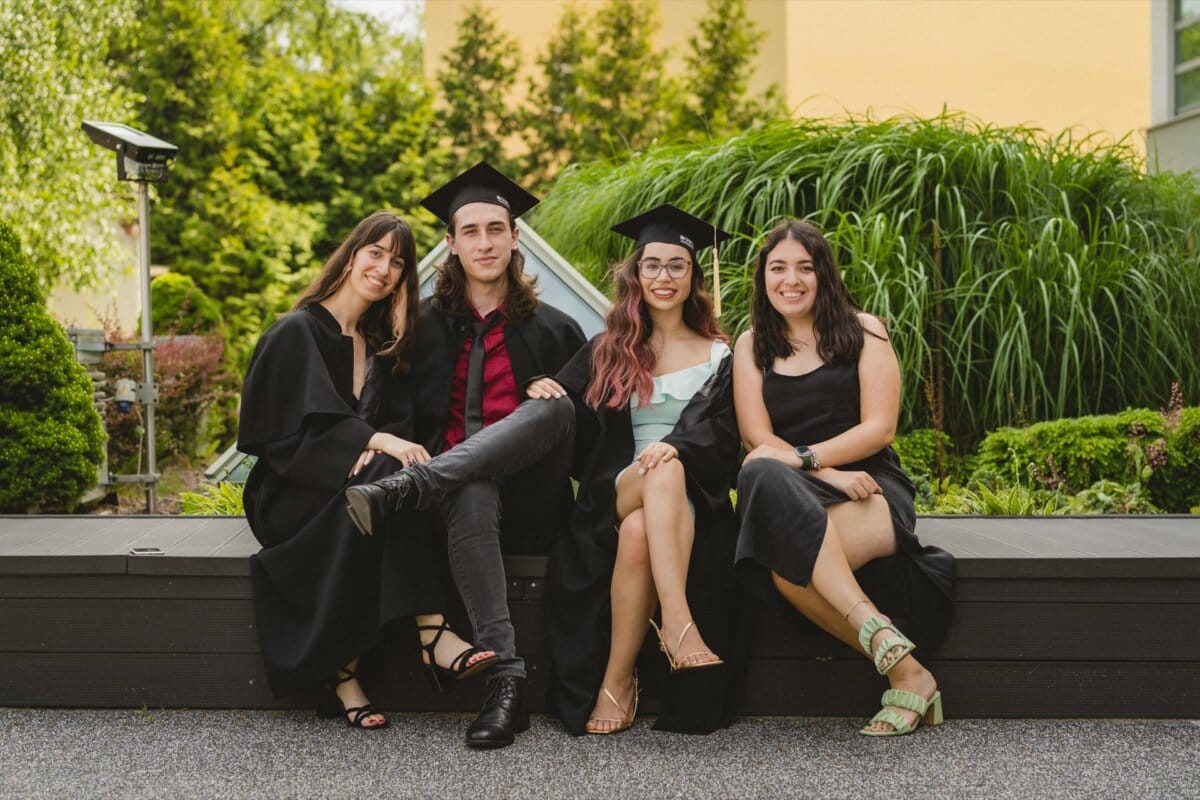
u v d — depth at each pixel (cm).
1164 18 831
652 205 562
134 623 265
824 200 529
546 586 264
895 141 554
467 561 247
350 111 1380
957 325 498
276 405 265
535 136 1339
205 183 1304
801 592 246
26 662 266
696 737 249
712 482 262
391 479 241
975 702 258
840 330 274
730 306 505
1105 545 272
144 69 1321
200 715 262
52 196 988
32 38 989
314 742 245
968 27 1193
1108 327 506
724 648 256
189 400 758
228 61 1371
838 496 254
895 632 235
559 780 222
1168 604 255
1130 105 1231
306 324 271
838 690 261
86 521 321
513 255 292
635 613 252
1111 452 419
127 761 233
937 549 257
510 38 1386
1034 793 214
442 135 1379
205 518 326
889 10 1188
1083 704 257
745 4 1313
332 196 1355
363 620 251
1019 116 1202
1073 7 1213
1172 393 480
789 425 274
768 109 1289
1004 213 539
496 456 251
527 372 286
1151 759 232
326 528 255
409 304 280
